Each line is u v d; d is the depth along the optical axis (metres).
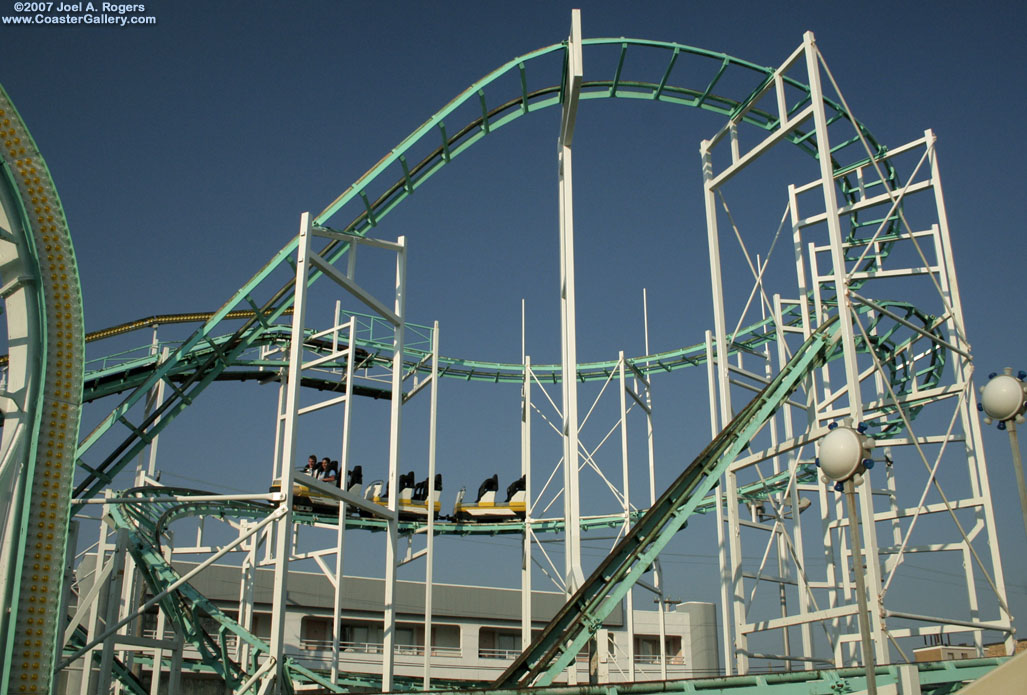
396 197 30.14
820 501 27.12
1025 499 13.49
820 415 22.91
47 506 16.67
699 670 54.75
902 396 24.62
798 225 26.16
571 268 24.28
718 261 25.22
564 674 45.53
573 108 24.48
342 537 26.78
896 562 22.30
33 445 16.52
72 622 27.14
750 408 21.09
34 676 15.89
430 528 35.03
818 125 22.67
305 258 23.95
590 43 29.02
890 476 30.11
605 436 38.34
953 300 24.70
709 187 25.69
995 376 14.11
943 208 25.27
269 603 46.72
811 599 24.56
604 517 41.03
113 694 35.84
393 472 26.08
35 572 16.31
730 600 22.92
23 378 16.84
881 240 27.66
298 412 22.73
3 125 17.11
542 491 38.19
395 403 26.62
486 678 49.75
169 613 30.17
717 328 24.61
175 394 31.03
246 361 38.56
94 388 34.50
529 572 37.69
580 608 18.39
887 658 19.27
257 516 37.94
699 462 20.31
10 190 16.89
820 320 25.08
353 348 26.62
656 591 37.31
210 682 42.53
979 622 21.52
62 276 17.50
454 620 51.12
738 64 29.89
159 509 32.62
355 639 49.41
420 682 42.66
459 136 30.14
